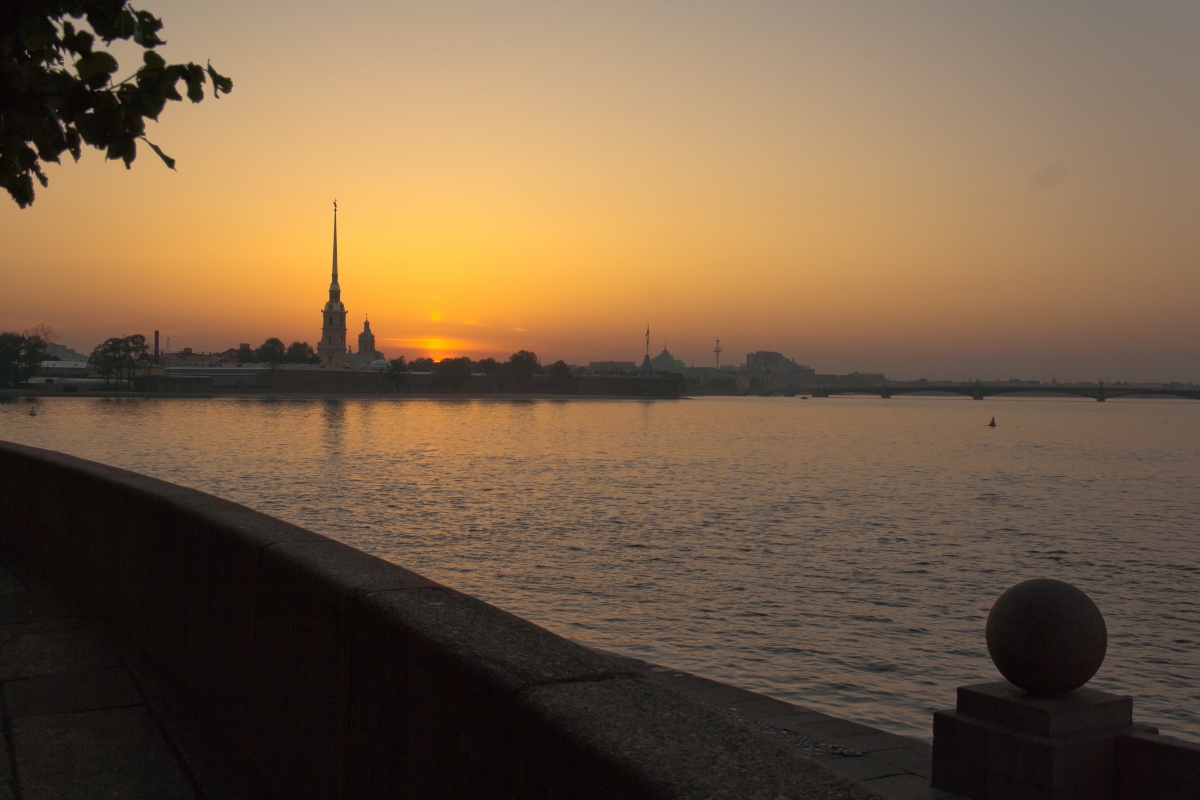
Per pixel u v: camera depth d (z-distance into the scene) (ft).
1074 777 23.82
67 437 386.73
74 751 18.21
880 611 98.99
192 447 344.49
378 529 156.56
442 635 11.21
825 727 36.24
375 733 12.35
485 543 142.41
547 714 9.13
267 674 16.20
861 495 223.92
